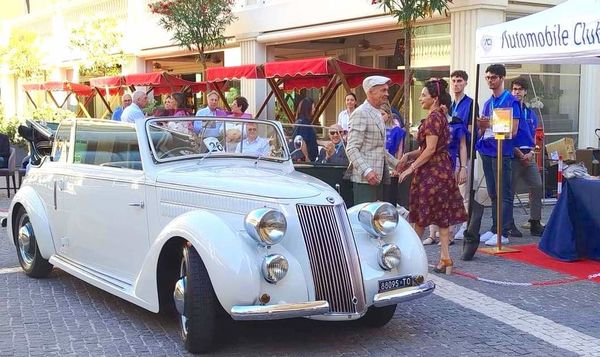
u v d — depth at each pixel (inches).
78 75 918.4
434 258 307.7
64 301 241.6
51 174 263.0
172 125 224.7
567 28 258.4
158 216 206.7
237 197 190.5
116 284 219.1
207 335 183.5
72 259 251.3
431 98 267.3
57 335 204.8
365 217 198.5
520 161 344.2
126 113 367.9
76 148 255.1
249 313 169.8
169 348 193.8
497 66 332.8
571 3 267.9
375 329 211.8
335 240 183.8
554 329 212.7
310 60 438.3
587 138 483.2
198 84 629.6
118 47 800.9
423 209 267.0
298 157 293.4
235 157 234.7
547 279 271.9
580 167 309.9
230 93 663.8
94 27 784.3
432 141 261.4
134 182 215.2
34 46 978.1
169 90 700.0
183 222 185.9
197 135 230.1
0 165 521.0
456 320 221.1
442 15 444.8
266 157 239.6
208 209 196.2
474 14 424.5
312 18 549.0
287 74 452.8
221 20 582.6
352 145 267.4
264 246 178.1
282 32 580.4
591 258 302.0
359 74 467.2
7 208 462.3
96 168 237.3
